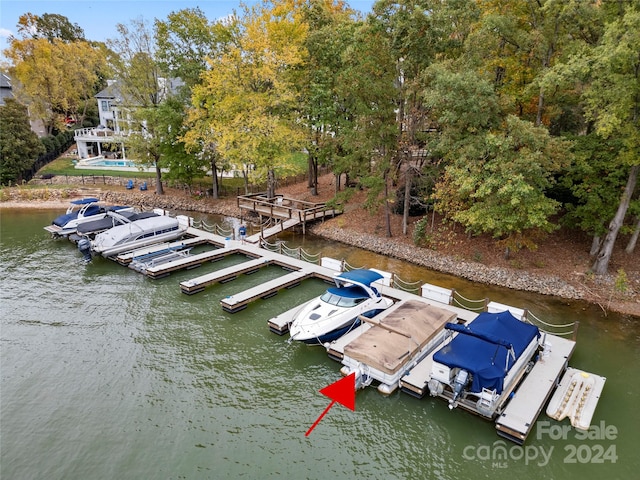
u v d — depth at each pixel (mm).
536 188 20656
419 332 15281
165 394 13891
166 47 35156
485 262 23891
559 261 23391
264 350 16375
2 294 20875
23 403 13445
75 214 30875
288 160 34344
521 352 13547
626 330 17688
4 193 40219
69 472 10992
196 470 11055
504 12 24125
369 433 12344
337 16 34844
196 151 37938
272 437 12156
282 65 30500
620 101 17594
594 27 21281
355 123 28500
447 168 22312
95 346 16562
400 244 27078
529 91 22266
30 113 56406
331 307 17453
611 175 20938
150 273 22906
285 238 30297
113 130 58938
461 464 11312
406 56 23062
